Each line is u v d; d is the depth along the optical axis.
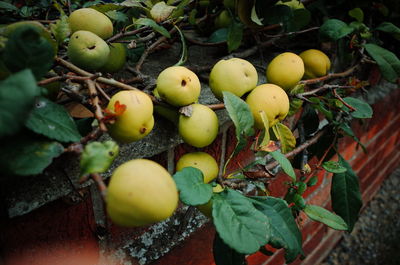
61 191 0.28
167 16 0.37
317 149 0.46
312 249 0.84
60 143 0.25
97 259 0.35
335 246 0.99
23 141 0.22
